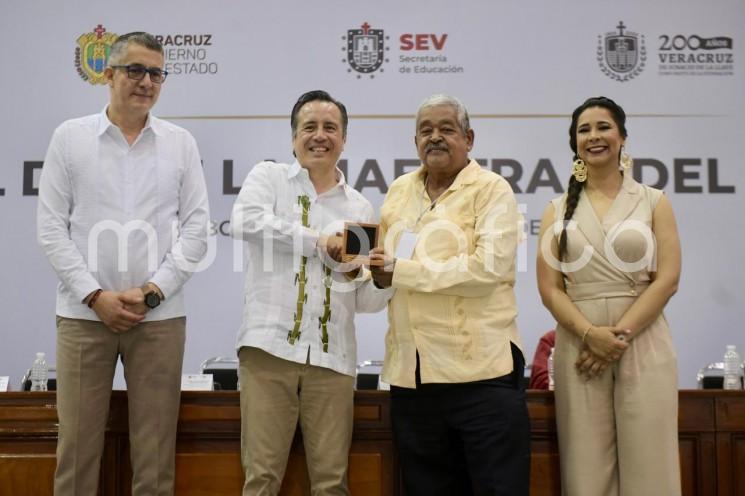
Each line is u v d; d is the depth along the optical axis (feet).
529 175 15.94
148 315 8.72
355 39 16.11
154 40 9.07
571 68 16.05
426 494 8.60
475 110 16.02
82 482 8.56
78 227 8.78
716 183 15.89
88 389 8.59
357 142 16.02
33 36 16.01
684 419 9.32
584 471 8.70
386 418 9.27
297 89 16.07
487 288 8.48
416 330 8.59
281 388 8.59
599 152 9.17
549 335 12.34
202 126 16.01
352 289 9.09
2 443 9.23
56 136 8.92
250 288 8.87
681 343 15.67
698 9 16.07
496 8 16.11
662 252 8.93
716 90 15.99
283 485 9.14
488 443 8.23
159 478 8.73
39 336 15.53
